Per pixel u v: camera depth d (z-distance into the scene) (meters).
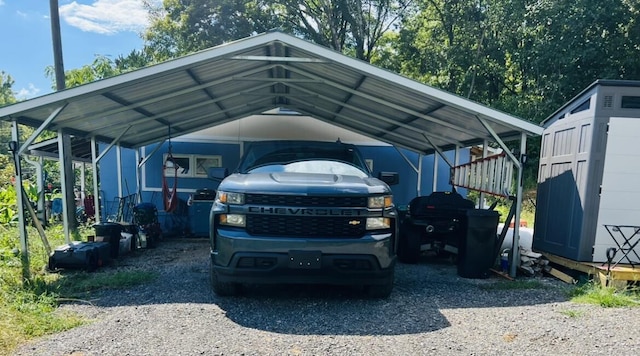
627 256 5.32
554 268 5.94
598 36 16.17
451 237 6.66
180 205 9.61
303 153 5.69
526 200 15.05
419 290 4.87
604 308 4.20
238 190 4.07
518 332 3.47
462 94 22.77
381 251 3.98
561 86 16.48
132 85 5.27
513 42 20.16
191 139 9.91
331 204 4.00
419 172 10.07
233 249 3.91
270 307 4.06
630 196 5.34
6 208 10.57
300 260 3.84
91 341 3.16
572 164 5.66
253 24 23.83
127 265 6.12
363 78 5.73
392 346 3.15
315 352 3.02
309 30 27.23
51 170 18.36
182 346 3.09
